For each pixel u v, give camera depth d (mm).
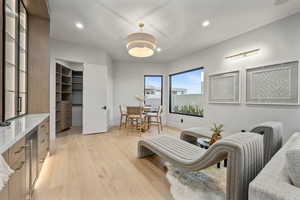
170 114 6023
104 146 3361
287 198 743
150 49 2750
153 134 4578
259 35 3104
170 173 2143
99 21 2938
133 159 2658
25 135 1324
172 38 3713
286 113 2719
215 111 4113
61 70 4781
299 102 2539
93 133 4559
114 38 3783
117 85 5957
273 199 783
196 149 2203
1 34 1699
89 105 4480
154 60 5938
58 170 2217
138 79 6145
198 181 1927
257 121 3150
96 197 1625
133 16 2746
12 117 2051
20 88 2432
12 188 1028
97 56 4574
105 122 4781
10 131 1262
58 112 4652
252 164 1331
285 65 2707
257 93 3131
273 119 2896
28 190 1436
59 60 4062
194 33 3416
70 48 4086
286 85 2693
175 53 4953
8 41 1957
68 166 2354
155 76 6328
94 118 4574
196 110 4969
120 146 3369
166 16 2730
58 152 2957
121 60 5945
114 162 2529
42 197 1609
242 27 3111
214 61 4133
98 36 3666
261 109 3086
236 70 3527
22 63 2521
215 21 2889
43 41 2789
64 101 4945
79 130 5039
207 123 4359
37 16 2725
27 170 1396
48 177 2016
